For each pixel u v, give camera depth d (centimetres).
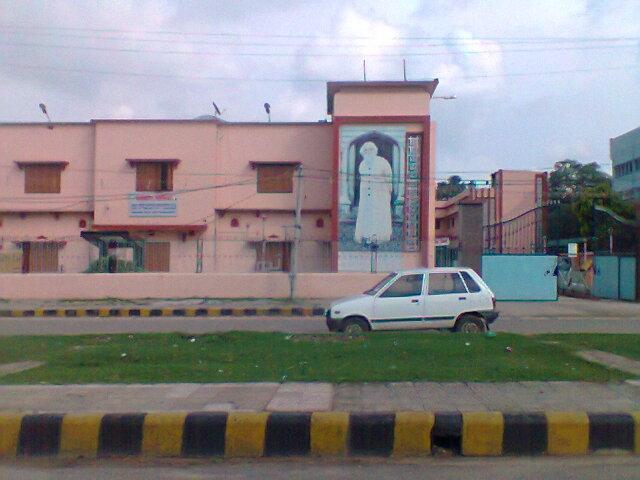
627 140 5247
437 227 5509
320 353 1160
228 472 715
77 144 4034
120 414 796
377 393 891
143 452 781
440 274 1567
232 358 1134
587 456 763
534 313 2450
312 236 3941
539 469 712
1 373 1051
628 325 2053
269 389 916
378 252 3731
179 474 710
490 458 760
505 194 4762
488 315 1543
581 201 4353
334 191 3766
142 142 3969
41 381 975
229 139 3975
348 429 774
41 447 788
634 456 761
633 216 4188
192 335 1444
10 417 796
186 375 1002
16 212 4016
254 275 2903
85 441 785
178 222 3950
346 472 708
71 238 3903
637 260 2947
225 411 805
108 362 1126
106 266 3152
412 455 768
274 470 721
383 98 3775
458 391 900
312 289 2903
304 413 791
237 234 3956
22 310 2517
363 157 3762
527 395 879
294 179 3950
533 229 4462
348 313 1544
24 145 4038
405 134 3756
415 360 1091
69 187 4022
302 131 3959
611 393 890
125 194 3962
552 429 771
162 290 2902
